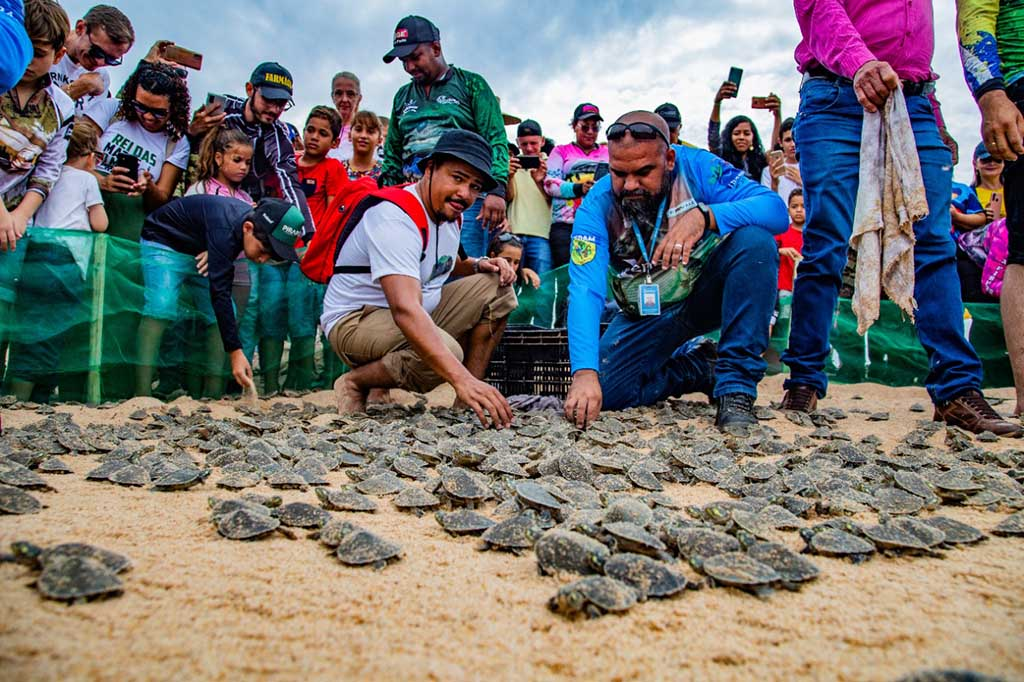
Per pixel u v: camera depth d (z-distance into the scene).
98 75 5.06
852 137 4.14
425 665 1.10
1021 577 1.53
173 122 5.36
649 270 4.19
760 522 1.81
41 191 4.46
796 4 4.19
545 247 7.00
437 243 4.27
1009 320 4.27
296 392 5.93
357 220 4.28
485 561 1.62
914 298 4.03
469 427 3.66
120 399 4.83
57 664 1.05
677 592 1.40
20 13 2.55
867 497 2.18
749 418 3.76
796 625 1.27
